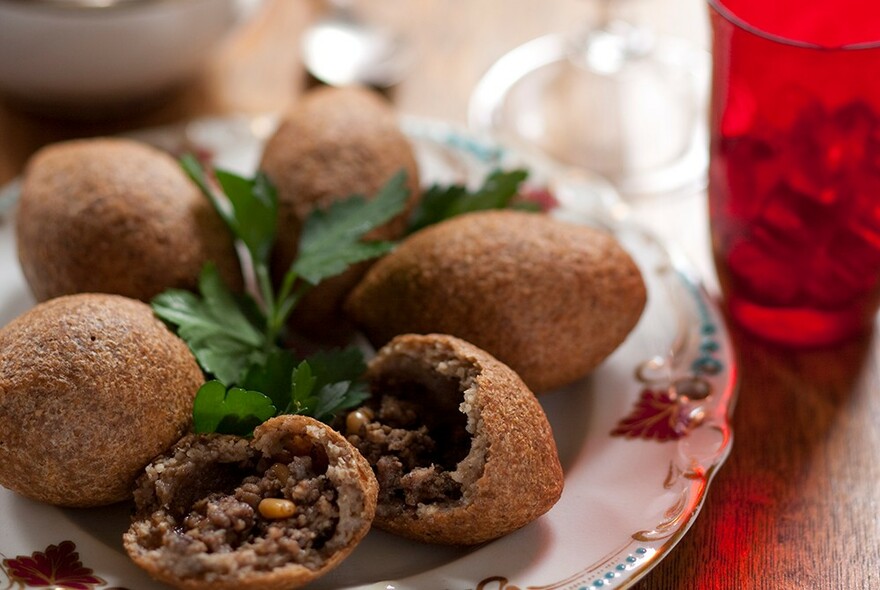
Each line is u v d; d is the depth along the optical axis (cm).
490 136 65
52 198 54
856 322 57
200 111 68
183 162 57
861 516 52
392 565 49
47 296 54
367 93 61
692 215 64
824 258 55
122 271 54
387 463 49
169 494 48
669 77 72
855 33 56
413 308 53
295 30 72
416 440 50
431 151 64
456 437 50
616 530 49
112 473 48
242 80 69
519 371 53
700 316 56
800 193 54
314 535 47
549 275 53
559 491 49
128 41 63
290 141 58
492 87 70
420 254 54
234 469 49
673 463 51
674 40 74
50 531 49
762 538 51
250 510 48
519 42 73
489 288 52
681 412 53
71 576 48
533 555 49
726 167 55
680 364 55
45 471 48
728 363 55
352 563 49
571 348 53
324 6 74
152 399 49
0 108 67
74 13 61
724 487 53
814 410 55
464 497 48
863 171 53
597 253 54
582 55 72
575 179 62
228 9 64
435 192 58
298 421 48
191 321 52
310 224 55
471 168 63
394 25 73
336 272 53
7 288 57
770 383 56
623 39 73
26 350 48
